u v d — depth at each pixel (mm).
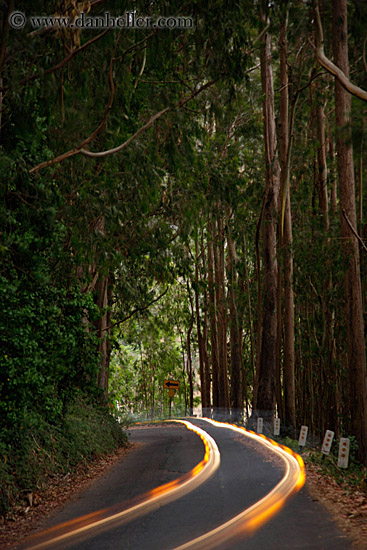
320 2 18641
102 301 23844
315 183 28156
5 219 11188
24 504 10773
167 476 13375
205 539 7211
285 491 10508
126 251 21672
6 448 12141
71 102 13039
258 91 29844
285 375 26031
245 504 9383
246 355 47188
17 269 12023
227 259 45438
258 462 15344
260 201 30594
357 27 17828
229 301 42219
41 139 12859
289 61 29781
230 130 30641
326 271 24312
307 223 26672
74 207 15109
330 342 25734
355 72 21500
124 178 15617
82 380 16125
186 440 24438
